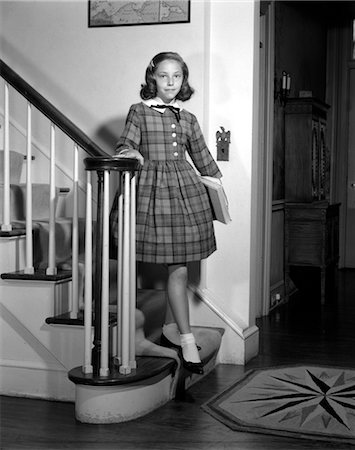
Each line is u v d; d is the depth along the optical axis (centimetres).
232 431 289
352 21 793
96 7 420
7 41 435
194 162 353
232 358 404
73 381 297
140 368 310
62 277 328
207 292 414
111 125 420
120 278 310
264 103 548
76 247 324
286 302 612
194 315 410
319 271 718
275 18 574
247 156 409
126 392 299
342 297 637
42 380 331
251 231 416
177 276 333
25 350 334
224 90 409
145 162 330
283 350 435
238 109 408
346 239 817
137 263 417
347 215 813
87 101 424
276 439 280
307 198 616
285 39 611
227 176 412
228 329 404
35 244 358
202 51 404
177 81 332
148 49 412
